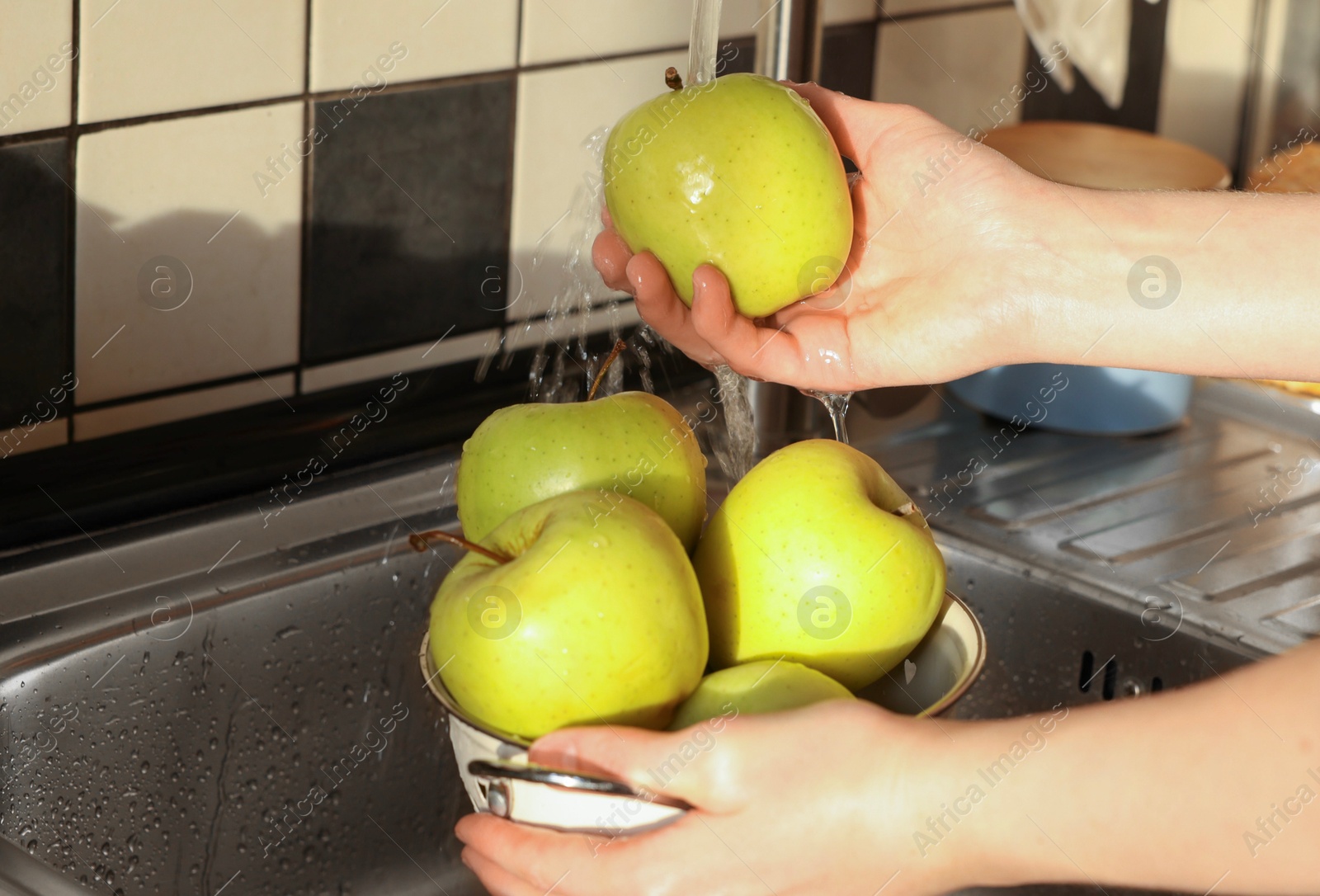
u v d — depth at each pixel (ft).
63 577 2.23
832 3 3.38
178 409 2.60
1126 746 1.39
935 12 3.65
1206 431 3.27
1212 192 2.20
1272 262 2.08
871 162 2.33
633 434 1.84
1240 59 4.58
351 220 2.72
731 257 2.00
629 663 1.53
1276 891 1.35
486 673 1.53
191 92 2.42
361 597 2.45
